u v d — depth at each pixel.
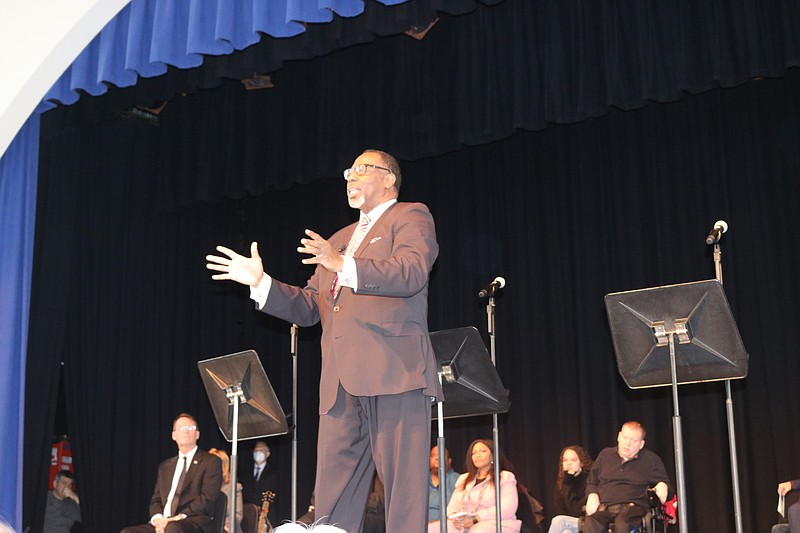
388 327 2.56
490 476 5.45
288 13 3.73
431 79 5.95
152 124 7.34
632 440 5.36
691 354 3.28
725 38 5.07
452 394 3.64
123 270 7.13
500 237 6.83
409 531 2.44
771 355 5.72
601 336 6.31
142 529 5.50
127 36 4.12
